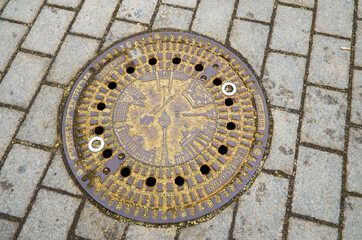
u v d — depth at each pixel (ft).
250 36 9.09
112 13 9.50
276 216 7.22
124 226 7.19
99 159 7.58
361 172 7.62
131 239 7.09
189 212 7.14
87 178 7.48
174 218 7.10
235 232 7.11
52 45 9.13
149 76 8.40
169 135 7.72
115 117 7.95
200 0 9.62
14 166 7.77
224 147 7.84
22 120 8.27
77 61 8.91
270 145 7.85
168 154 7.54
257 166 7.58
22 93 8.57
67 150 7.75
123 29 9.29
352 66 8.74
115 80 8.42
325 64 8.75
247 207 7.29
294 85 8.49
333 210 7.28
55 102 8.44
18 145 8.00
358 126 8.07
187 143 7.64
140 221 7.20
